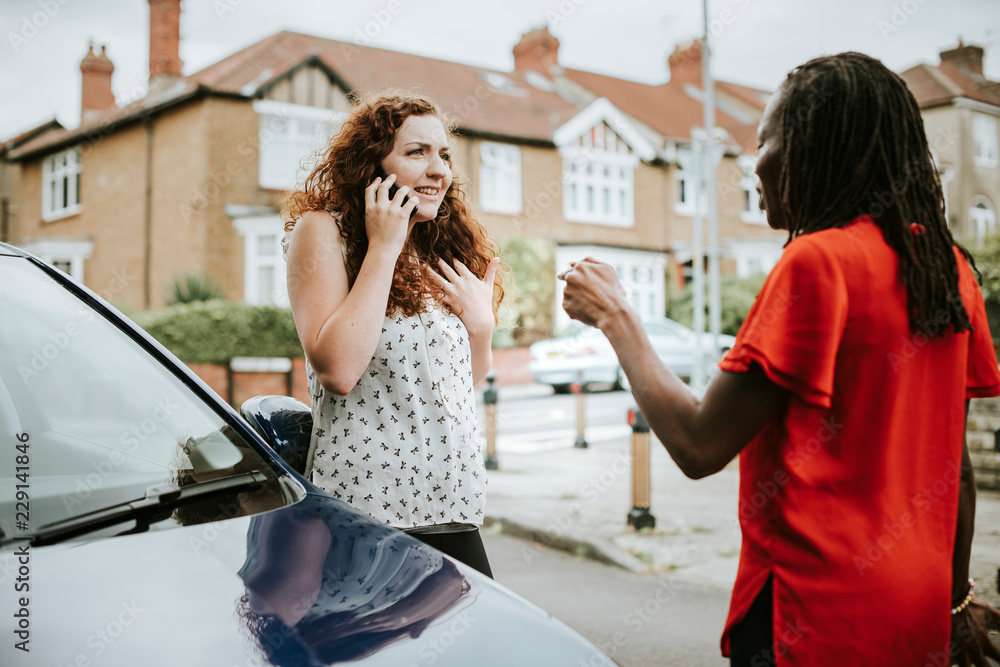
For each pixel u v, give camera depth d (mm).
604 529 5711
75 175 20688
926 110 18938
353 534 1581
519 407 14906
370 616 1324
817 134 1302
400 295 1968
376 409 1952
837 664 1189
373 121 2062
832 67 1310
